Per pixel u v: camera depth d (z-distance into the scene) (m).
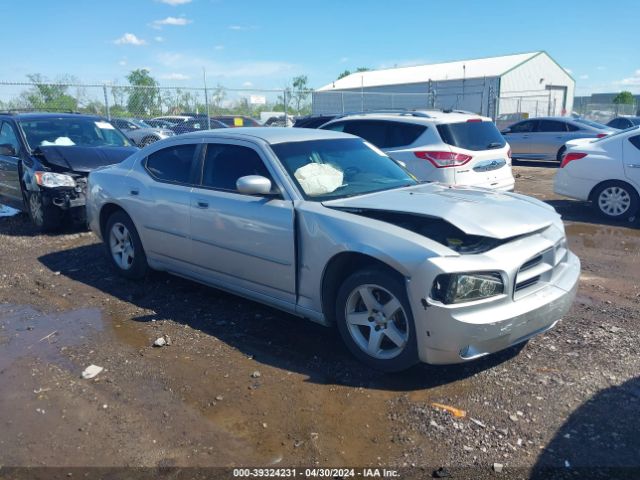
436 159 7.84
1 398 3.64
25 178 8.04
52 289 5.75
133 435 3.23
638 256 6.81
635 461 2.92
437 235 3.74
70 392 3.70
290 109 24.75
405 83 45.97
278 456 3.03
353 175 4.74
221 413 3.43
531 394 3.57
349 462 2.97
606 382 3.70
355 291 3.85
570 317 4.82
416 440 3.14
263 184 4.25
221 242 4.72
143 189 5.47
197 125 17.31
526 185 12.93
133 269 5.84
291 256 4.20
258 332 4.60
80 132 8.92
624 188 8.73
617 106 44.97
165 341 4.41
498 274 3.47
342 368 3.96
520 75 43.81
